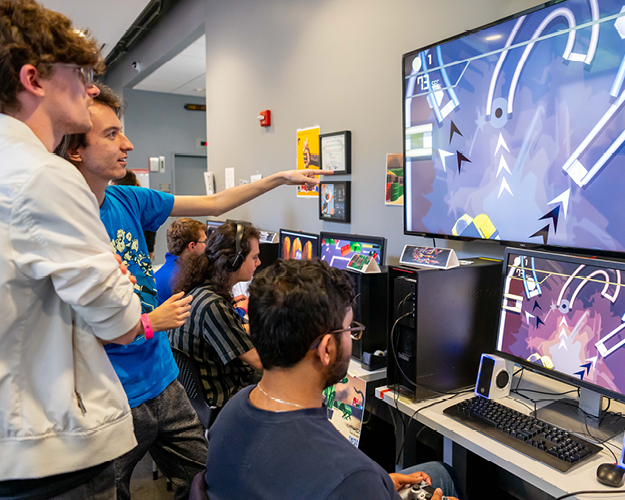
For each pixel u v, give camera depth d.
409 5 2.10
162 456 1.60
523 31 1.50
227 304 1.69
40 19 0.76
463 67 1.71
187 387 1.76
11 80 0.75
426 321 1.50
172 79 6.56
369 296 1.82
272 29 3.14
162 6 4.87
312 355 0.81
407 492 1.13
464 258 1.90
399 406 1.52
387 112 2.25
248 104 3.51
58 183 0.75
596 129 1.33
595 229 1.36
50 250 0.74
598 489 1.05
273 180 1.83
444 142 1.83
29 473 0.76
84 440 0.81
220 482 0.79
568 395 1.52
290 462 0.73
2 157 0.74
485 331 1.66
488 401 1.44
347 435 1.73
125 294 0.85
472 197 1.74
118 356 1.36
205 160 8.29
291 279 0.82
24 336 0.76
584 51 1.34
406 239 2.21
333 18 2.58
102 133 1.20
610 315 1.23
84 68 0.84
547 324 1.38
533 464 1.15
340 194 2.57
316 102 2.76
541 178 1.49
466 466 1.66
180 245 2.46
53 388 0.79
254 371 1.87
